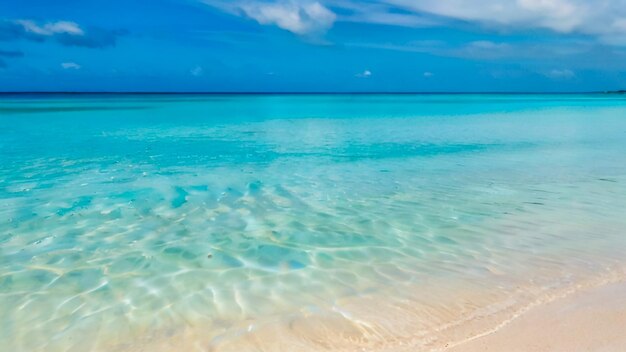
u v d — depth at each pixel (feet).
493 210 20.48
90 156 36.11
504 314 11.38
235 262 14.84
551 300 12.02
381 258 15.11
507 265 14.42
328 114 91.30
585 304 11.68
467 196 22.94
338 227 18.26
